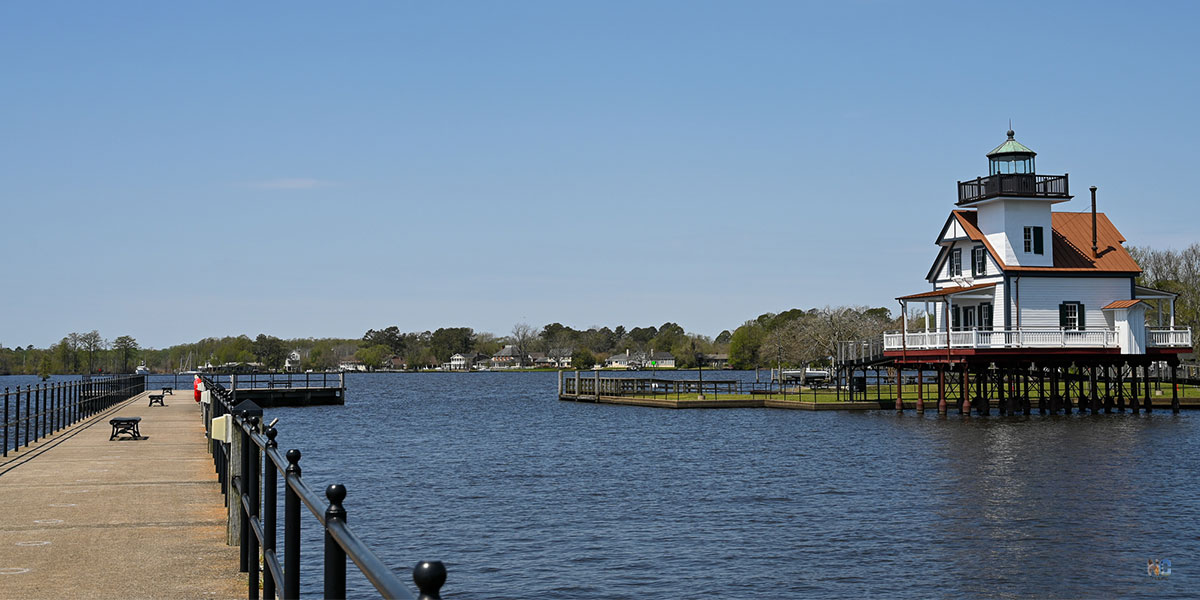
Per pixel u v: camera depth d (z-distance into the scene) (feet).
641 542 66.23
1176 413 181.06
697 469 105.91
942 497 84.48
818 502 82.33
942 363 182.70
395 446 136.98
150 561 32.42
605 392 275.59
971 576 57.31
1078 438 135.64
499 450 130.41
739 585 55.52
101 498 45.88
